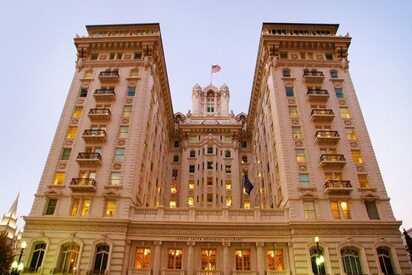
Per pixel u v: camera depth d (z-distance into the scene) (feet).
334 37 146.51
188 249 101.55
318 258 70.54
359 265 97.25
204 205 181.06
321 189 110.11
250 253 101.96
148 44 145.28
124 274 96.84
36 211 106.52
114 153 118.73
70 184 109.81
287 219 106.11
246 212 108.68
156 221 104.17
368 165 115.65
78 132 123.85
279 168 123.54
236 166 197.88
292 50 148.15
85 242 100.22
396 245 99.14
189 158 201.77
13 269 72.84
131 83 137.69
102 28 155.12
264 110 161.99
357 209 106.22
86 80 139.13
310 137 121.80
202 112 249.34
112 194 109.19
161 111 176.04
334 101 131.23
